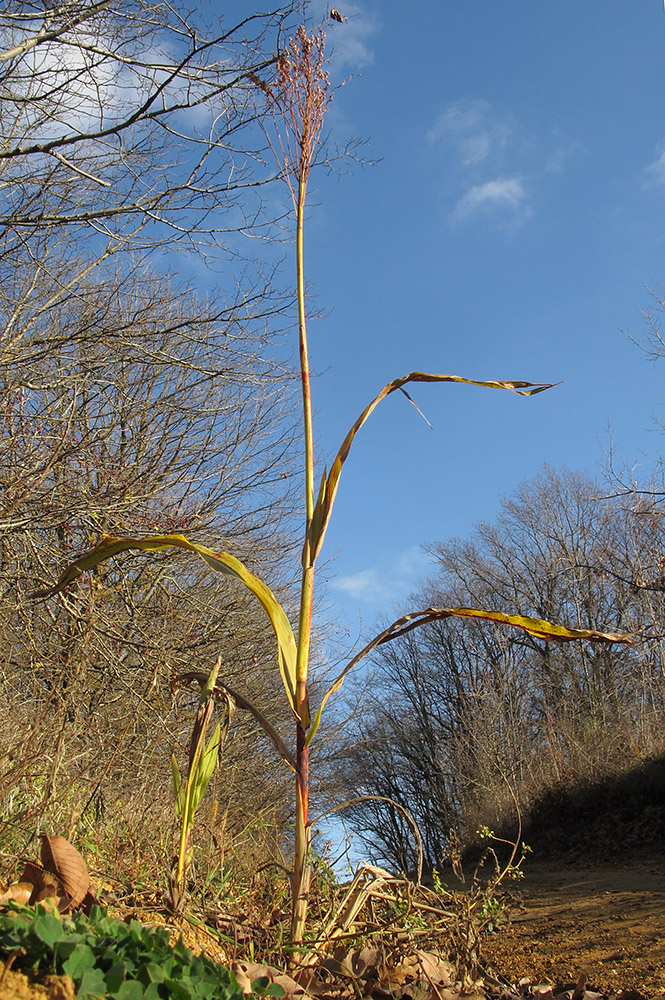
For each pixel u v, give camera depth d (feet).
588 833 43.98
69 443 21.74
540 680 76.33
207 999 5.75
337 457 10.59
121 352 23.04
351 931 10.54
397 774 90.68
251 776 32.76
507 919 16.44
